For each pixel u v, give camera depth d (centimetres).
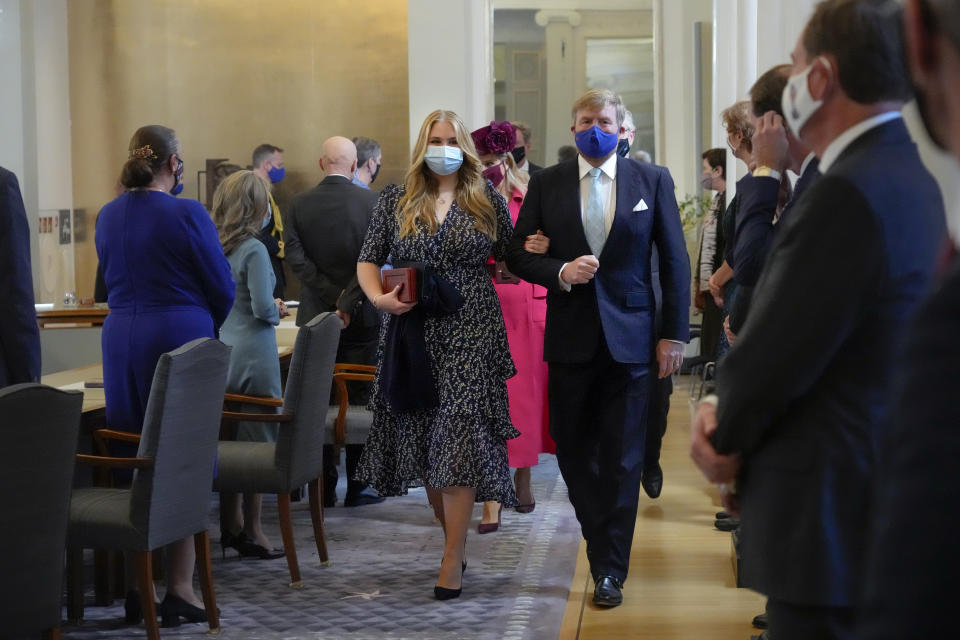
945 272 84
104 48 1173
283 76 1154
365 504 643
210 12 1159
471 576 481
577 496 437
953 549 78
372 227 464
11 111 1120
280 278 798
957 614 77
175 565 418
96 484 432
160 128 424
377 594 456
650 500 629
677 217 430
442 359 442
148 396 414
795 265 176
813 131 190
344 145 634
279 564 511
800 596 176
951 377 80
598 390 432
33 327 394
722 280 489
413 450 447
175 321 413
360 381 643
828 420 178
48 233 1148
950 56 84
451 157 447
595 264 407
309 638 401
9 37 1116
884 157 177
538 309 590
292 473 471
